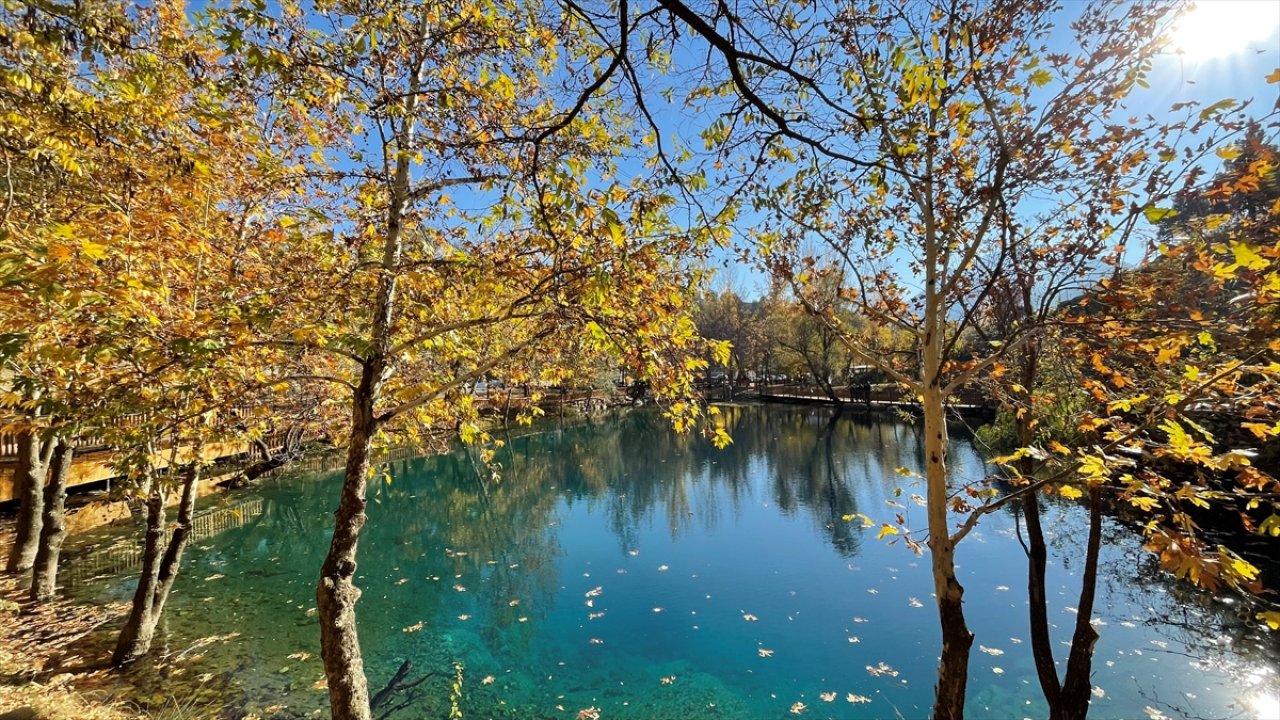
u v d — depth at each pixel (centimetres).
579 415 4006
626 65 240
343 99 369
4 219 311
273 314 335
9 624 768
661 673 775
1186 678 706
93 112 353
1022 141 382
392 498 1820
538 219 339
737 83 242
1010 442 1644
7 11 275
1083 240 443
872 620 928
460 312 534
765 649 838
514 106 434
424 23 427
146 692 652
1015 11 390
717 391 5700
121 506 1308
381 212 448
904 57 351
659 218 379
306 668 731
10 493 1188
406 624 930
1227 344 372
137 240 366
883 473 2084
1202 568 239
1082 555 1144
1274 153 309
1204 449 289
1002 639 834
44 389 341
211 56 405
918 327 575
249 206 488
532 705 699
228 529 1398
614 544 1380
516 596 1055
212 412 478
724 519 1574
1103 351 441
